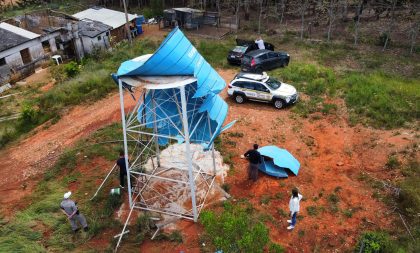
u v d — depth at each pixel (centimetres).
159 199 1362
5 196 1480
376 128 1781
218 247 1160
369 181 1466
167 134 1450
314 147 1697
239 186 1451
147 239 1223
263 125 1864
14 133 1977
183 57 1139
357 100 1992
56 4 4594
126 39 3366
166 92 1300
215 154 1619
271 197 1395
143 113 1342
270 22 3584
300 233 1245
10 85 2725
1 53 2792
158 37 3362
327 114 1925
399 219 1284
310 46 2931
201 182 1441
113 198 1362
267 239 1163
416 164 1499
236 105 2080
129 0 4319
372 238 1164
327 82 2231
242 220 1234
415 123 1784
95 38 3081
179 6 4162
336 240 1220
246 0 3625
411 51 2731
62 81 2625
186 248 1184
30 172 1622
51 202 1389
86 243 1219
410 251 1131
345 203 1369
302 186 1455
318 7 3381
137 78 1150
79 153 1691
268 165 1536
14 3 4872
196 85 1229
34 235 1250
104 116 2031
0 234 1262
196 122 1394
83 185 1484
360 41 3005
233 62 2595
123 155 1398
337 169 1548
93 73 2514
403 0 3231
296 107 2005
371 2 3419
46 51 3212
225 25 3472
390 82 2195
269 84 2033
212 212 1302
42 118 2092
